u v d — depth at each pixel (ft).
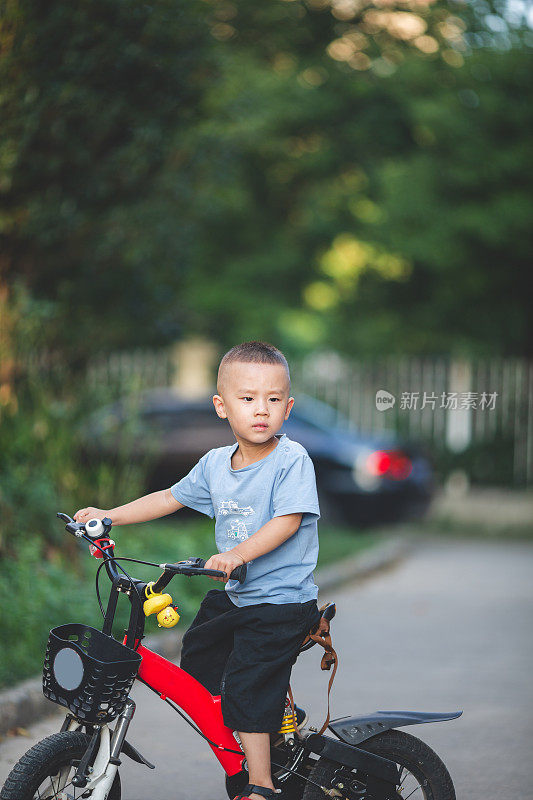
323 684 33.96
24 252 48.57
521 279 117.29
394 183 111.86
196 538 55.62
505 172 109.91
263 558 17.85
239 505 18.01
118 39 45.65
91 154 48.19
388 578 56.08
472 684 33.96
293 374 96.43
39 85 43.01
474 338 123.03
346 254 134.31
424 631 42.47
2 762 25.20
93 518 18.35
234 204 117.70
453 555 64.75
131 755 17.26
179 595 41.70
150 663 17.49
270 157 123.24
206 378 110.63
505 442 96.53
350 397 95.81
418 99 110.22
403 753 18.79
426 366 95.86
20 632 33.53
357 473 69.56
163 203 57.67
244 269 128.26
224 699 17.52
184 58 49.06
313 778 18.29
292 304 133.49
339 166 126.11
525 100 108.88
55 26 42.65
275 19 94.94
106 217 52.39
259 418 17.61
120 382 57.62
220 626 17.87
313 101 115.75
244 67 94.22
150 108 49.21
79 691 16.07
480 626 43.50
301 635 17.83
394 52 112.16
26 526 42.50
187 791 24.27
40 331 48.98
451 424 97.14
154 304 87.66
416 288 127.34
